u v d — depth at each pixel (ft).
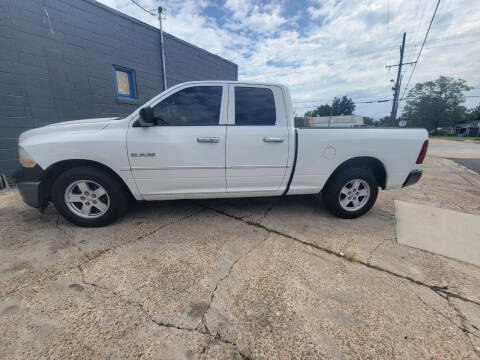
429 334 4.82
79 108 18.40
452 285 6.27
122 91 21.70
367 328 4.93
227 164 8.93
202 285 6.10
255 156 9.01
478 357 4.36
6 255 7.26
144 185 8.79
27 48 15.31
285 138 9.06
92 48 18.69
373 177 9.93
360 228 9.55
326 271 6.75
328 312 5.32
